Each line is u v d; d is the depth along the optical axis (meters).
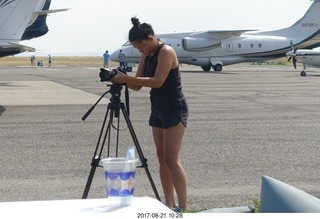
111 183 3.27
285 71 57.19
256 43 57.28
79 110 18.38
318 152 11.08
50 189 8.00
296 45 58.78
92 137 12.87
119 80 5.89
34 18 31.27
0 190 7.94
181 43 55.03
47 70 58.25
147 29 6.12
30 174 9.02
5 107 19.31
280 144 12.00
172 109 6.21
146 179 8.68
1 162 10.02
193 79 39.06
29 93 25.17
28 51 28.92
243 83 34.06
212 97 23.72
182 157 10.49
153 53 6.20
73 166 9.64
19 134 13.37
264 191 3.49
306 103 21.17
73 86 30.19
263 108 19.33
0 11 28.06
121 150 11.25
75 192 7.82
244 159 10.33
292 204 3.29
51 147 11.55
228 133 13.56
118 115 5.96
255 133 13.59
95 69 62.09
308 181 8.59
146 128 14.38
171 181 6.55
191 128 14.40
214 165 9.77
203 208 7.02
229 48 56.25
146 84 6.00
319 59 44.62
